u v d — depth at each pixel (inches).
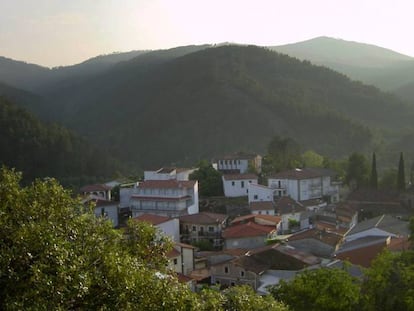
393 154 6264.8
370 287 1323.8
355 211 3668.8
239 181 3971.5
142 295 674.8
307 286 1298.0
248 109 7440.9
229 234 2851.9
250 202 3678.6
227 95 7844.5
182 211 3511.3
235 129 7175.2
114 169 6176.2
